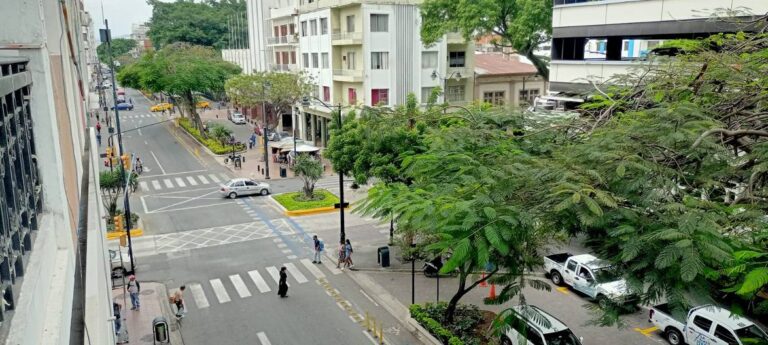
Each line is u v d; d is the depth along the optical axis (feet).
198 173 135.85
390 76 135.85
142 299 66.64
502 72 155.22
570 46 92.99
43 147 14.42
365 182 66.85
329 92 149.48
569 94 90.53
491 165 34.12
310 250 82.89
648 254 23.09
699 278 22.70
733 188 29.99
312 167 106.83
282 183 124.67
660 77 39.24
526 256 32.12
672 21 75.66
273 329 59.31
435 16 125.80
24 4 13.89
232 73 187.32
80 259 12.87
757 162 28.09
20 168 11.50
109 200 103.19
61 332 10.39
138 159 135.33
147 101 301.63
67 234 14.89
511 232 25.36
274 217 98.89
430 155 37.09
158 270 75.31
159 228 92.79
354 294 68.18
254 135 171.63
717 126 29.09
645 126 30.22
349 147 70.08
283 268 66.90
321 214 100.89
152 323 58.90
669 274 22.43
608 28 84.99
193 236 88.89
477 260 25.31
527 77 159.33
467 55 148.05
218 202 109.29
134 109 262.26
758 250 22.59
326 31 146.51
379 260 77.25
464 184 31.58
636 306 28.53
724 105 34.17
